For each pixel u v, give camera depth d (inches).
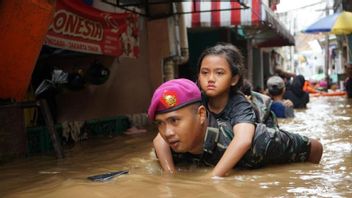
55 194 105.6
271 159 132.5
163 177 121.3
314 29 654.5
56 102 295.6
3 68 168.6
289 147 134.8
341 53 1064.8
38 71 253.3
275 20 501.0
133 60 334.0
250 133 127.3
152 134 262.5
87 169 146.9
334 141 191.5
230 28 532.7
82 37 241.6
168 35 346.6
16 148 177.6
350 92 643.5
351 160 143.6
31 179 132.7
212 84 134.8
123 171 132.6
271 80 332.8
